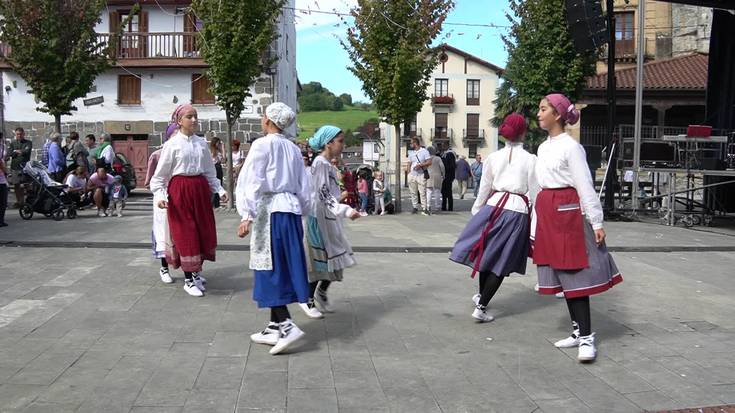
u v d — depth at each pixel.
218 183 6.55
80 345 4.80
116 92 26.27
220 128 25.91
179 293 6.42
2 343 4.82
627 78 25.22
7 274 7.12
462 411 3.77
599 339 5.23
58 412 3.62
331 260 5.59
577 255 4.68
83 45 16.33
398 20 15.10
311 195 5.03
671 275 7.90
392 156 49.31
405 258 8.73
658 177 16.47
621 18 29.16
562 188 4.79
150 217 13.12
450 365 4.54
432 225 12.58
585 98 24.12
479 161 26.78
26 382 4.06
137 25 26.69
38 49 15.79
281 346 4.62
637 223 13.89
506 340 5.15
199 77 25.31
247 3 14.42
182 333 5.14
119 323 5.38
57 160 15.06
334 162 6.23
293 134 33.25
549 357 4.76
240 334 5.14
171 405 3.75
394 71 15.16
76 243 8.98
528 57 16.28
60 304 5.93
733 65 15.46
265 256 4.64
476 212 5.64
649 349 4.97
